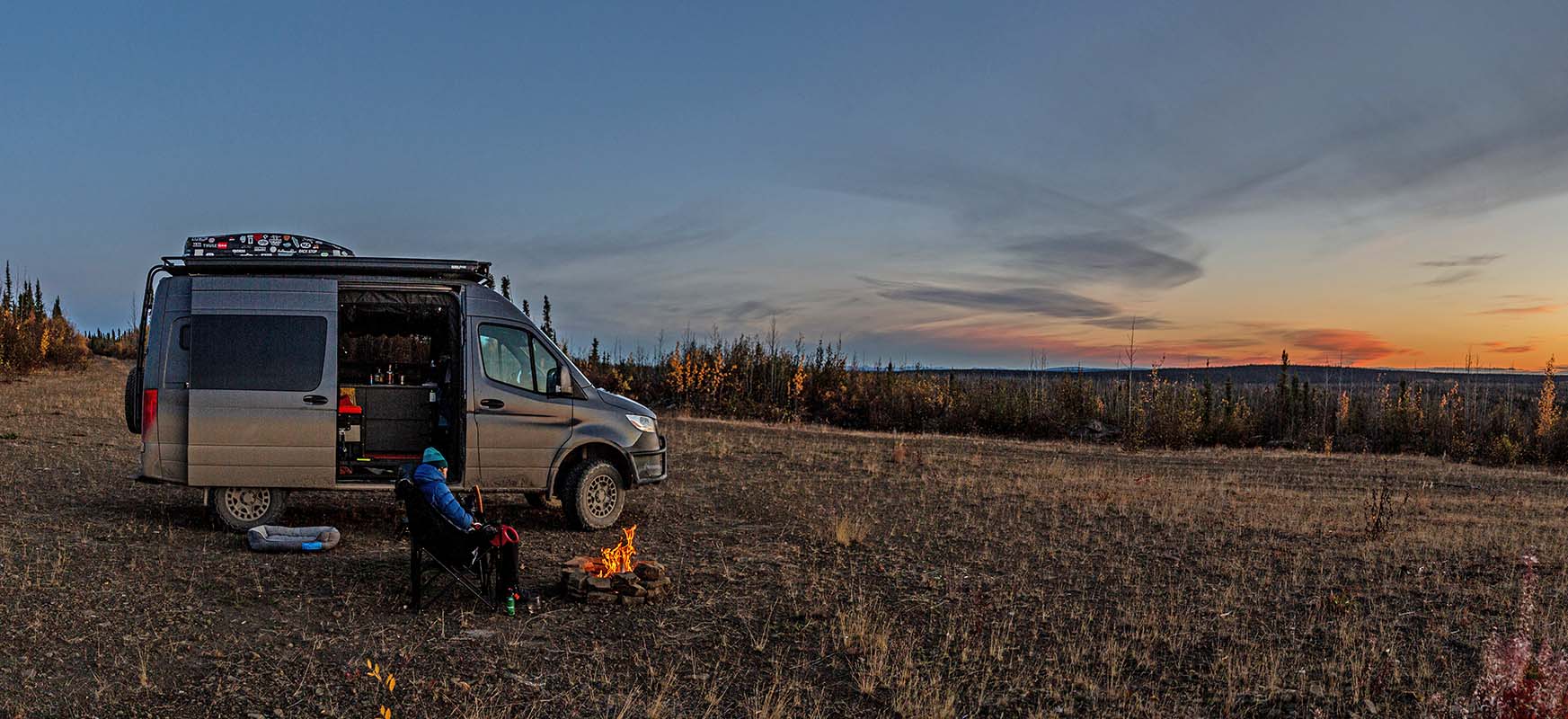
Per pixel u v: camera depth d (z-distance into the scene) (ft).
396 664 18.94
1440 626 22.89
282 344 30.53
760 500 42.34
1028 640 21.84
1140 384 141.38
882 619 23.12
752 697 17.85
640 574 24.86
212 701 16.70
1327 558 31.37
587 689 17.93
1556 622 23.26
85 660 18.38
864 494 45.50
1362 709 17.49
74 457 45.91
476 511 24.40
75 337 163.63
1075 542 34.04
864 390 145.28
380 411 34.09
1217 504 44.96
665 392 141.79
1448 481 65.21
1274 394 172.35
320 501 37.37
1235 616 23.90
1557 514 44.80
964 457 68.49
